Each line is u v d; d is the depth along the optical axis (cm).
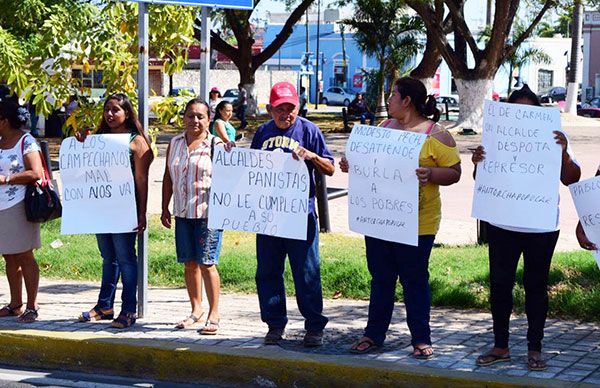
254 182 773
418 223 729
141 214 854
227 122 1257
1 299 982
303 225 764
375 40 4219
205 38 921
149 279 1070
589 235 704
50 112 1169
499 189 701
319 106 7044
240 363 745
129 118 859
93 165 836
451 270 1019
